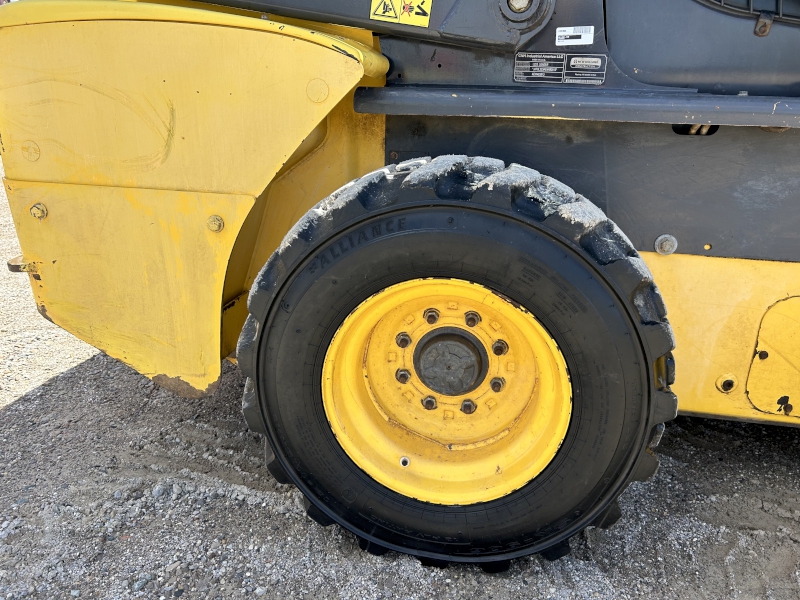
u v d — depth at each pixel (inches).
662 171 71.8
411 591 71.0
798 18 66.9
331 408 72.1
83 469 92.0
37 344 132.3
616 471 67.7
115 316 79.4
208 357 78.5
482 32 69.7
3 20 70.3
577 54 70.0
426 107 69.4
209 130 69.7
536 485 70.0
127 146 72.2
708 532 81.4
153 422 104.3
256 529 80.0
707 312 75.0
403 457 74.7
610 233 65.7
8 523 80.4
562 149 73.4
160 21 67.3
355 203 64.7
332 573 73.0
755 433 103.7
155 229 74.5
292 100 66.9
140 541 77.8
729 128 69.1
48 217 76.9
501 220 63.3
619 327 63.4
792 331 73.7
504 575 73.5
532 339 68.4
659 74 70.1
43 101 72.6
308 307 67.5
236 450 97.0
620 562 76.5
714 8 67.9
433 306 71.5
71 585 71.2
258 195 70.8
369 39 72.6
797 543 79.7
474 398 74.6
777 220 70.8
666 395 64.5
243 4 73.4
